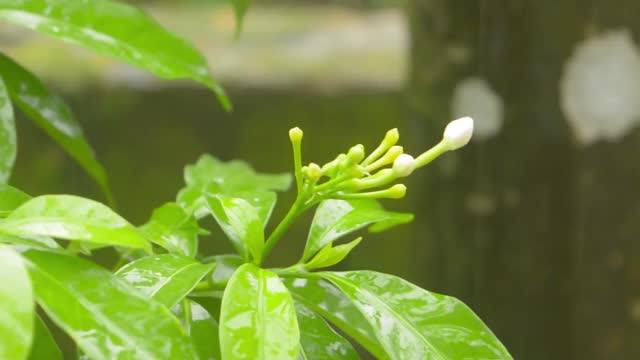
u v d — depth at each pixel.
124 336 0.39
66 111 0.55
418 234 0.90
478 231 0.84
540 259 0.82
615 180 0.80
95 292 0.39
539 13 0.79
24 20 0.50
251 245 0.44
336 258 0.45
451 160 0.84
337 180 0.44
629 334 0.83
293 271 0.45
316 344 0.45
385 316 0.43
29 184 1.44
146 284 0.43
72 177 1.45
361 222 0.47
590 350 0.83
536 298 0.83
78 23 0.51
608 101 0.79
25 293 0.36
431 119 0.86
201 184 0.55
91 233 0.40
